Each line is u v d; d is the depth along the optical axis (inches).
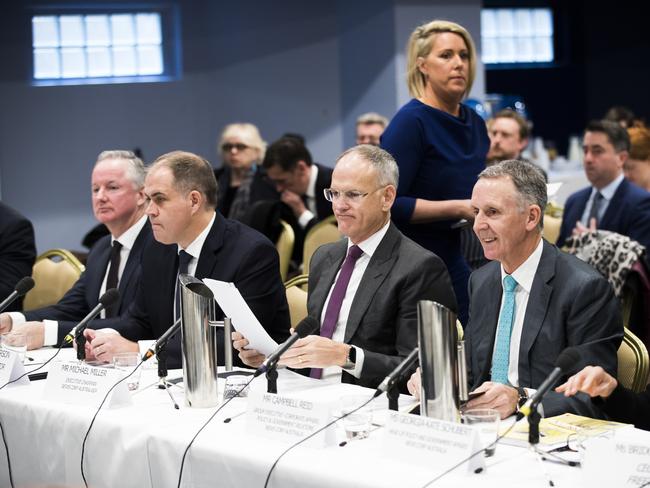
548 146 403.5
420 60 163.3
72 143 377.1
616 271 169.3
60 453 108.5
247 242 147.1
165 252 153.3
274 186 250.2
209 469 92.5
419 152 159.6
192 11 389.1
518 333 117.2
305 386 117.0
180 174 143.6
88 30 379.6
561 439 89.4
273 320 148.6
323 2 395.2
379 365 118.6
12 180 371.2
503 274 119.3
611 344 113.0
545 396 103.3
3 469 117.5
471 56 163.9
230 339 120.0
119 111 381.4
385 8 353.1
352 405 98.0
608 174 213.3
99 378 109.7
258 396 95.0
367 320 127.8
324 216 250.2
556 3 490.3
